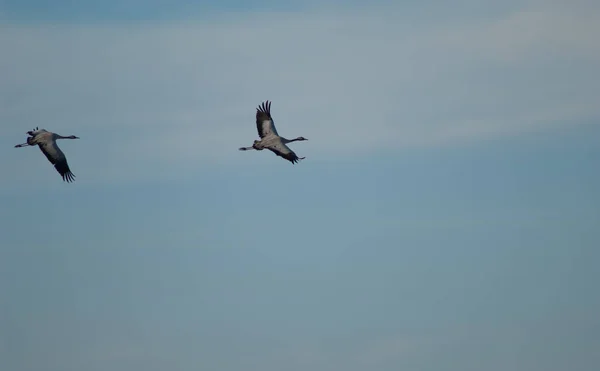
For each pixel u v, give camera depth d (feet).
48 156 274.36
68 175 274.98
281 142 273.95
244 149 275.39
